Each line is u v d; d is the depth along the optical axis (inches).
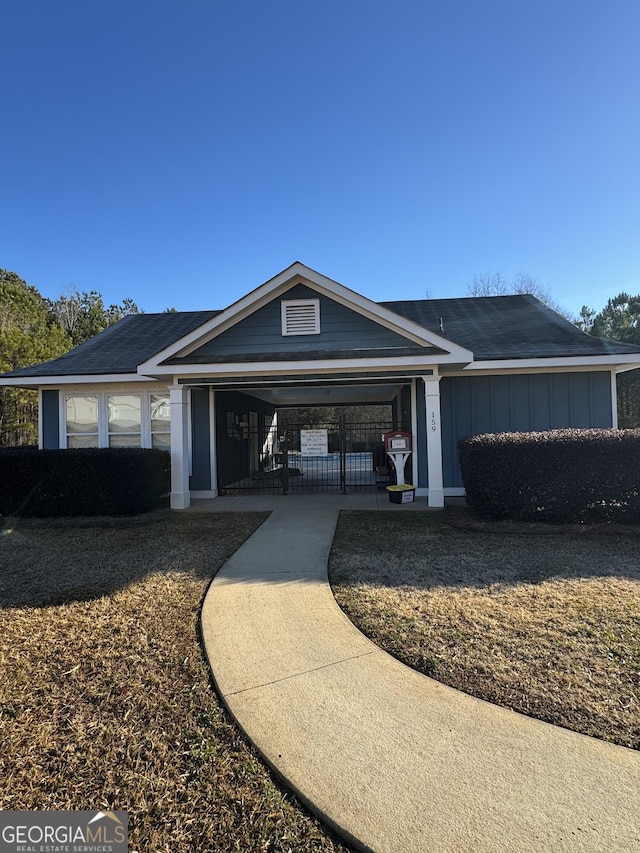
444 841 69.1
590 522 286.7
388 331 372.2
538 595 172.1
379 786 80.7
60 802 79.8
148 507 359.9
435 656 127.7
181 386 371.2
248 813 76.8
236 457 543.2
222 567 214.5
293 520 317.1
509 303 549.6
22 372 427.5
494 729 95.8
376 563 215.6
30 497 350.6
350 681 116.0
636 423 961.5
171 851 69.7
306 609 162.9
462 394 407.8
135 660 130.1
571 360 373.7
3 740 96.0
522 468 288.8
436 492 356.8
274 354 353.1
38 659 131.1
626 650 128.8
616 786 79.2
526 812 74.0
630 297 1026.7
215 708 106.5
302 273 374.0
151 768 87.7
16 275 1692.9
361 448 895.7
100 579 202.2
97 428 450.6
